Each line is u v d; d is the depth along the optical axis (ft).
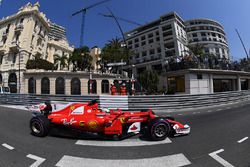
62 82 91.09
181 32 169.78
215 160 12.33
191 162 12.07
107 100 37.86
